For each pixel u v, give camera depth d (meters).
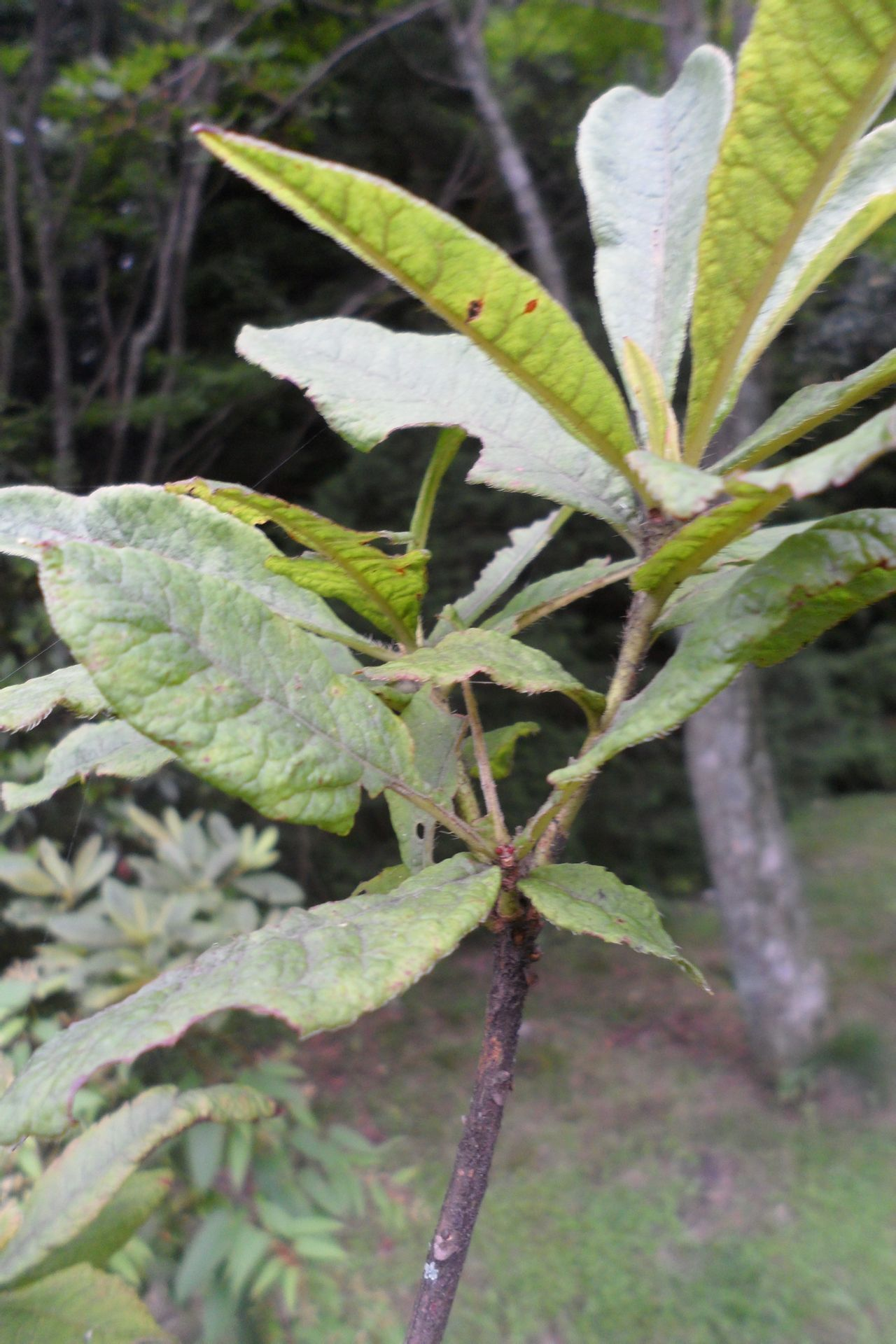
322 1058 5.78
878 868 7.93
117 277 7.18
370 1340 3.33
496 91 6.91
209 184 7.20
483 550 7.17
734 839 5.48
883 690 10.33
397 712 0.90
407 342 0.94
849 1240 4.21
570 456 0.85
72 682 0.76
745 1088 5.41
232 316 7.57
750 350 0.76
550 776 0.63
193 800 5.34
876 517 0.62
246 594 0.63
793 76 0.58
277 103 6.04
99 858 2.90
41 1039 2.14
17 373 6.97
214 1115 1.07
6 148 5.89
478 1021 6.13
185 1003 0.50
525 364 0.67
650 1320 3.85
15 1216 1.00
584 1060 5.77
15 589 5.04
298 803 0.59
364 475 7.11
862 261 6.77
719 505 0.67
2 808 3.19
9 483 6.19
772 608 0.62
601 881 0.71
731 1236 4.29
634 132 0.97
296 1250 1.93
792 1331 3.75
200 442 7.07
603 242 0.92
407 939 0.55
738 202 0.65
